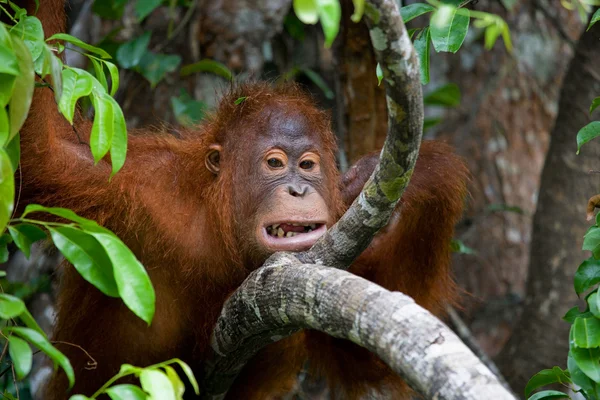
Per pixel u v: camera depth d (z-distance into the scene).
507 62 17.89
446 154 10.07
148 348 8.88
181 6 14.51
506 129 17.97
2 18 7.57
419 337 4.96
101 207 8.45
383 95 11.78
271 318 6.58
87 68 12.91
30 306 13.02
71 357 8.95
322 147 8.74
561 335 12.84
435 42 7.19
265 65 15.66
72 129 8.80
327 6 4.57
